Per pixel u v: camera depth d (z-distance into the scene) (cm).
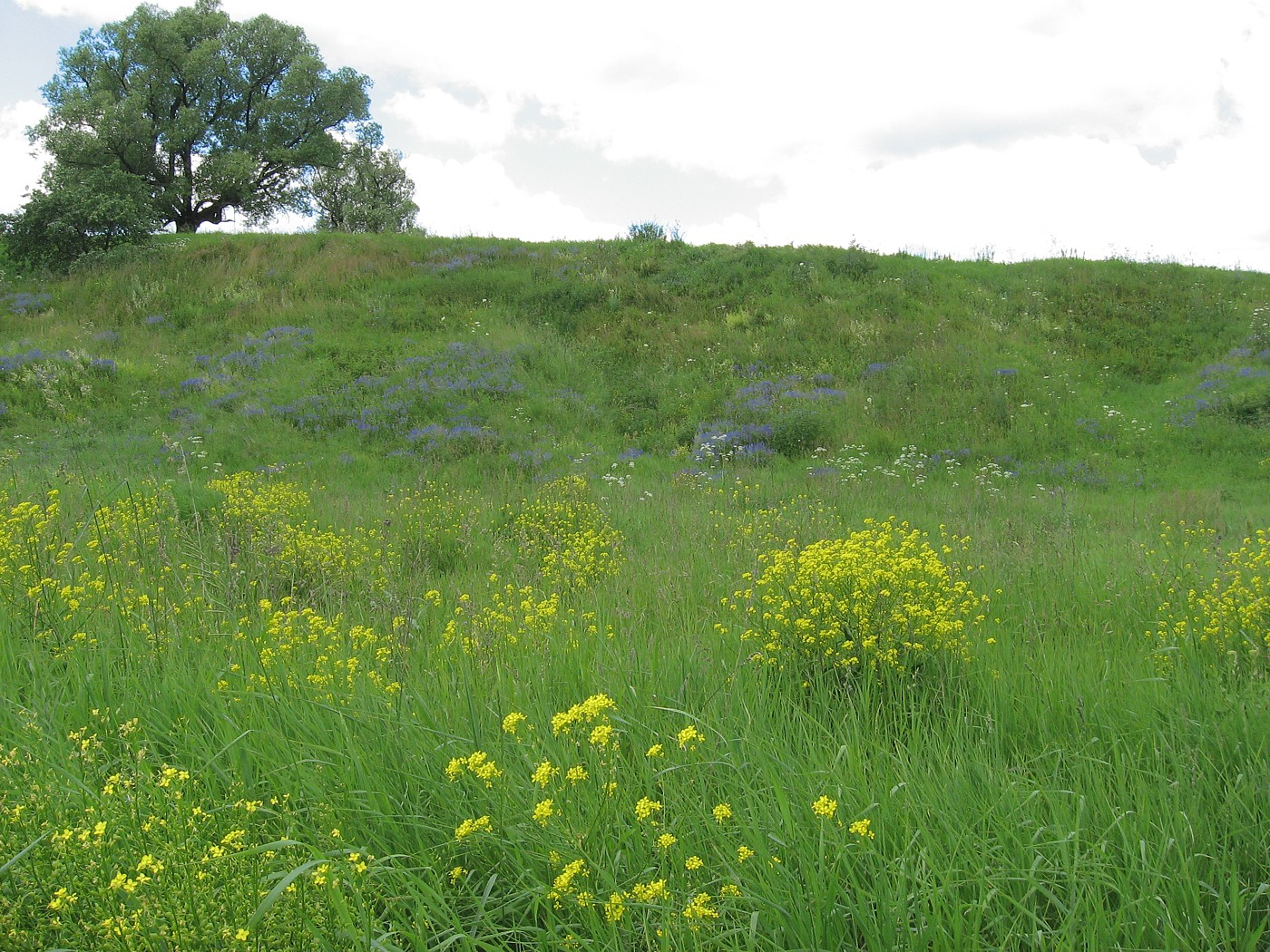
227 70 3984
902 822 252
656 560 691
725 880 230
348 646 447
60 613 445
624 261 2461
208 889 201
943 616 400
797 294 2214
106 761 301
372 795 267
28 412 1559
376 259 2445
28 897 212
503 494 1105
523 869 231
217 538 626
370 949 191
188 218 4088
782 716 334
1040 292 2172
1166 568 614
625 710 337
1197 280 2242
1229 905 216
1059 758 297
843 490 1230
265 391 1683
